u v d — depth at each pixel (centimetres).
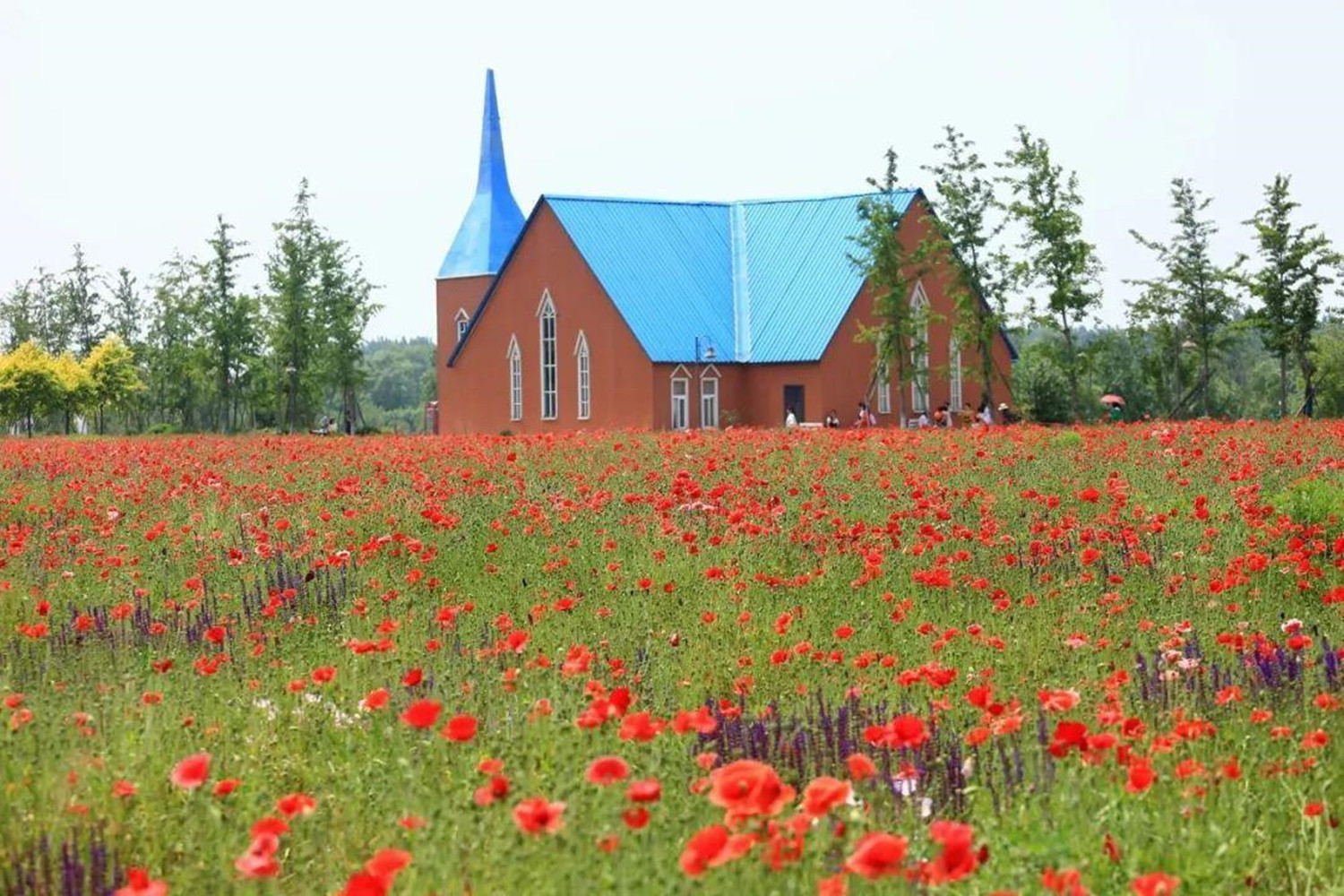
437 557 1490
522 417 7762
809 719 786
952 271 7025
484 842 606
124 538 1692
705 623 1105
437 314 8975
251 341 9775
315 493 2159
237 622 1179
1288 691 839
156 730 782
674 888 525
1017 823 625
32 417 10000
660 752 680
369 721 833
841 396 7212
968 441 3141
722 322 7400
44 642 1057
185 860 635
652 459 2781
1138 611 1151
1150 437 3127
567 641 1088
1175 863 587
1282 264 6875
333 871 641
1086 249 6600
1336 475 2197
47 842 626
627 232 7538
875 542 1479
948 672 784
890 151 7081
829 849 562
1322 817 653
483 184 9062
